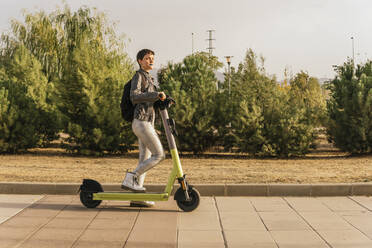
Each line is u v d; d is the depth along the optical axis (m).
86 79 10.88
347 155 11.34
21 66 15.67
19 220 4.75
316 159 10.45
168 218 4.88
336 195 6.05
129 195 5.16
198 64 12.00
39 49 20.69
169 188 5.13
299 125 10.80
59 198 5.90
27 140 11.52
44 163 9.48
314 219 4.84
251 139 10.74
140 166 5.18
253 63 14.07
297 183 6.53
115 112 10.98
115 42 19.39
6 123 11.26
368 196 6.01
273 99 11.18
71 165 9.13
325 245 3.94
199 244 3.98
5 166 8.82
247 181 6.78
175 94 10.78
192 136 10.84
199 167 8.80
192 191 5.13
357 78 11.69
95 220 4.77
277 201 5.76
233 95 11.48
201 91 11.10
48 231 4.35
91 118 11.01
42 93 13.99
